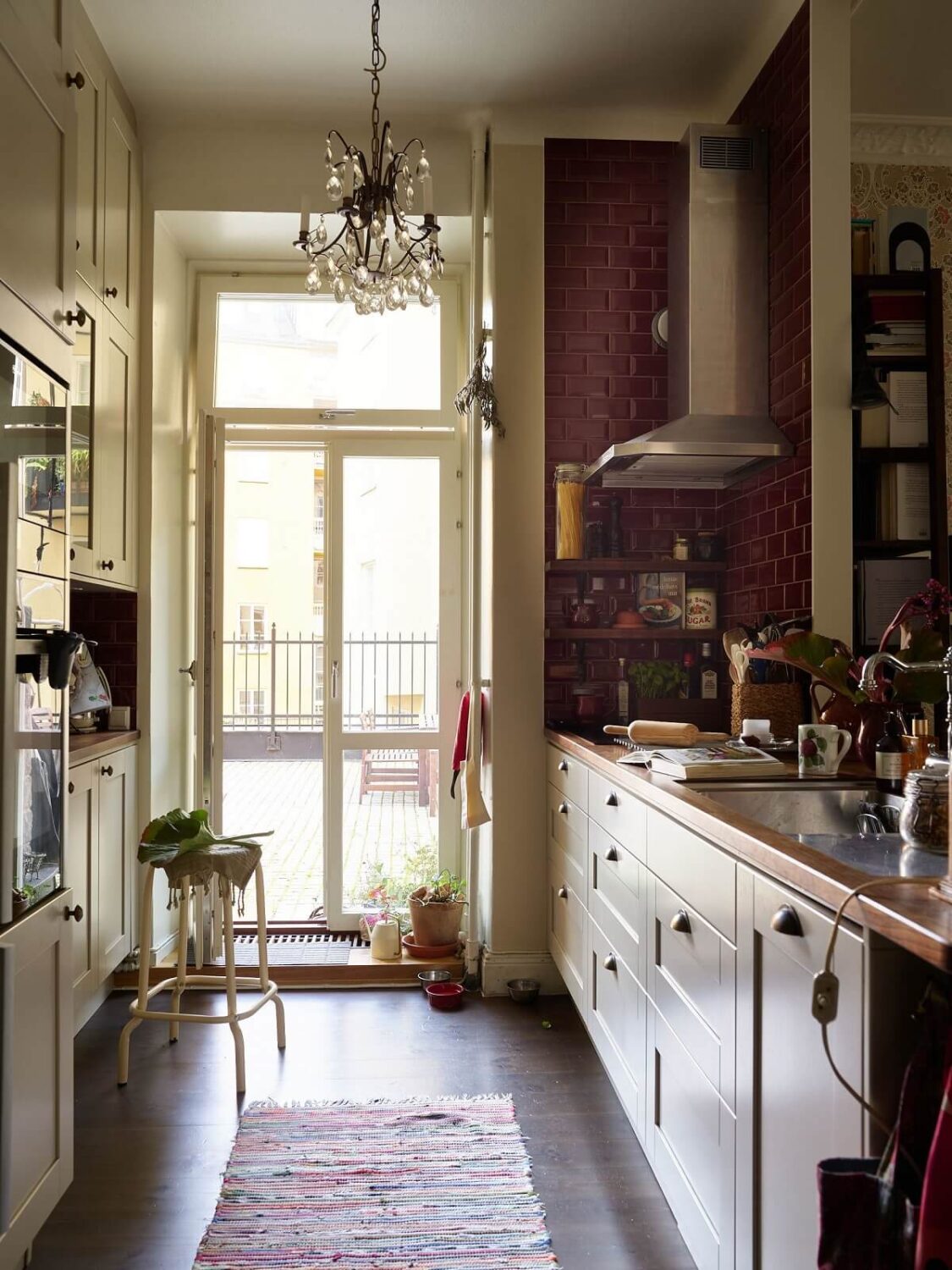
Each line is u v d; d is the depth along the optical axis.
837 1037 1.20
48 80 2.14
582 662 3.66
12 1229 1.82
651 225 3.70
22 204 1.98
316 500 11.63
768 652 2.49
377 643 4.12
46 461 2.10
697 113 3.63
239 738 9.35
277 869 5.26
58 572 2.18
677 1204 1.90
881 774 2.08
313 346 4.14
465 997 3.56
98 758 3.19
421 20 3.05
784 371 3.05
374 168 2.58
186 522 4.11
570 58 3.27
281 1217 2.14
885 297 2.81
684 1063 1.86
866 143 3.33
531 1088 2.80
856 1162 1.07
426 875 4.10
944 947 0.94
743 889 1.53
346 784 4.11
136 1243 2.06
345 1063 2.96
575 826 3.05
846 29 2.77
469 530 3.96
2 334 1.86
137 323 3.60
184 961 3.08
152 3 2.96
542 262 3.61
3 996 1.74
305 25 3.07
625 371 3.69
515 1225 2.11
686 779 2.17
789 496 3.00
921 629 2.36
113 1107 2.68
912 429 2.80
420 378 4.14
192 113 3.58
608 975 2.58
